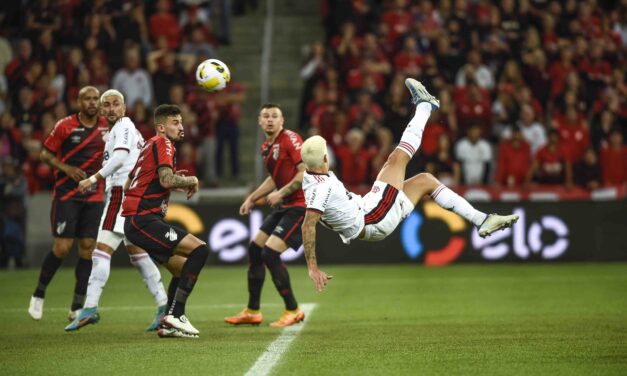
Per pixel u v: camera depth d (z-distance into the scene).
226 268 54.50
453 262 55.31
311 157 24.66
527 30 68.75
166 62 63.38
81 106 30.62
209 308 35.28
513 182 58.47
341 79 64.62
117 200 28.59
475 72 64.50
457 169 58.22
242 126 69.44
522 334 26.17
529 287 41.50
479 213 26.47
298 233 29.78
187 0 72.75
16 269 55.44
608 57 67.06
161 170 25.98
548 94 64.38
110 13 69.06
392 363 21.25
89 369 20.95
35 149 57.97
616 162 59.34
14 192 55.88
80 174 30.09
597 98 63.91
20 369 21.08
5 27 70.88
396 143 59.75
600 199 55.88
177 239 26.28
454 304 35.16
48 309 35.12
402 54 65.06
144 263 28.61
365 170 57.47
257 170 64.56
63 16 69.44
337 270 52.44
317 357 22.27
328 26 71.06
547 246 55.28
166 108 26.75
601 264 54.31
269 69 73.31
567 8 70.06
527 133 60.91
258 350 23.56
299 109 67.62
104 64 65.12
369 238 26.14
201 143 60.59
